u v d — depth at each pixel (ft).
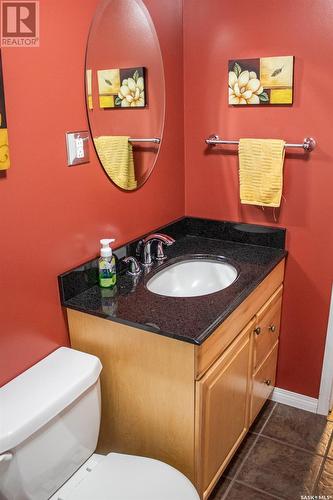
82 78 5.05
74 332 5.41
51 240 5.00
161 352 4.83
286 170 6.62
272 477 6.33
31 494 4.37
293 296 7.17
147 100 6.21
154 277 6.17
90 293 5.52
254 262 6.48
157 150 6.64
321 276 6.86
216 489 6.16
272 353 7.15
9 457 4.00
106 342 5.21
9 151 4.33
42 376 4.77
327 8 5.74
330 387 7.29
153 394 5.13
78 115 5.08
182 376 4.80
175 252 6.91
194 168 7.34
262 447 6.84
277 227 6.94
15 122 4.35
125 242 6.26
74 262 5.39
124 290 5.59
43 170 4.75
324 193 6.47
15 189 4.47
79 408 4.74
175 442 5.22
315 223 6.66
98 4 5.09
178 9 6.56
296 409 7.64
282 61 6.11
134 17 5.71
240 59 6.41
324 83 6.02
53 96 4.72
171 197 7.20
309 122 6.26
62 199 5.06
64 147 4.97
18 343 4.79
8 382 4.70
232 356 5.50
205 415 5.07
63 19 4.69
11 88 4.26
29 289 4.83
